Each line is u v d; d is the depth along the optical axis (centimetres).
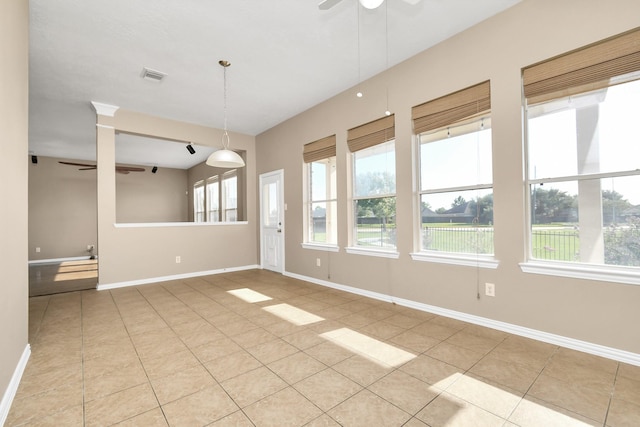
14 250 193
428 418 156
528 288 251
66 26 270
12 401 173
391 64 350
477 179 293
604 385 182
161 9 252
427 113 322
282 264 546
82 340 260
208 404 170
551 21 238
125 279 467
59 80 371
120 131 473
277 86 400
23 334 216
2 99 165
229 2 245
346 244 418
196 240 543
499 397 173
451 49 299
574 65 229
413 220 335
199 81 381
